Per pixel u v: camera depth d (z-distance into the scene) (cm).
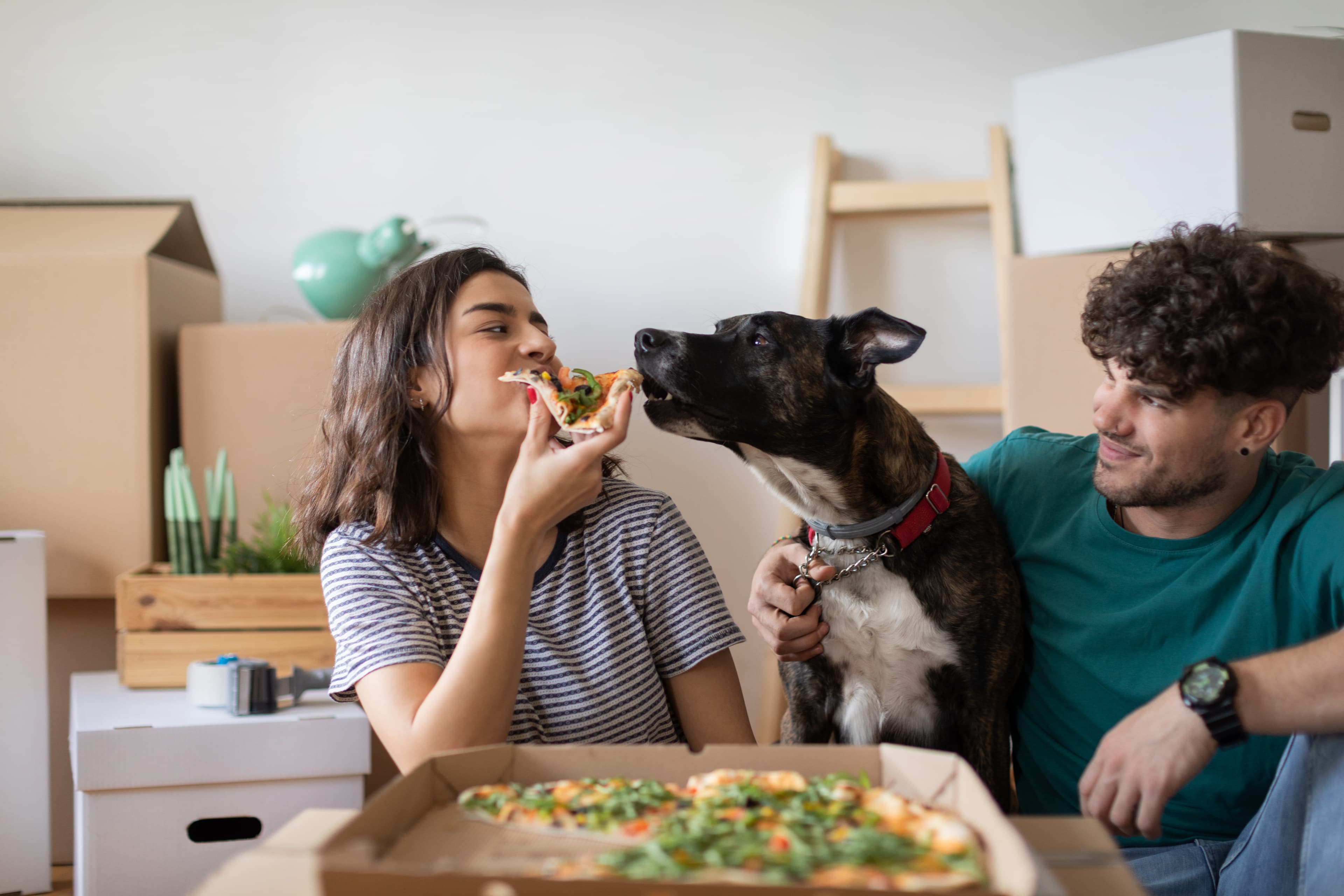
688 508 257
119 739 156
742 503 256
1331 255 219
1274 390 114
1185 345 110
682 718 137
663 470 257
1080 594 135
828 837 67
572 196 263
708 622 134
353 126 263
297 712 171
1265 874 110
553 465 107
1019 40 253
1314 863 103
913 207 245
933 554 143
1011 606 144
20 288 211
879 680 150
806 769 83
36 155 261
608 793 77
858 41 257
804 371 144
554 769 85
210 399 220
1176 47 199
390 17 262
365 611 118
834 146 258
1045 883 62
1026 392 208
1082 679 132
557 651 125
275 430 220
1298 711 94
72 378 211
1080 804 126
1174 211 199
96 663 222
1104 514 133
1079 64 222
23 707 187
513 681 105
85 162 262
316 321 262
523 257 264
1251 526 123
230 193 263
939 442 255
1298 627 119
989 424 253
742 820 69
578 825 72
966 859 62
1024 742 146
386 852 70
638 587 133
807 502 150
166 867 159
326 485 134
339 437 133
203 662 180
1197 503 121
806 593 144
